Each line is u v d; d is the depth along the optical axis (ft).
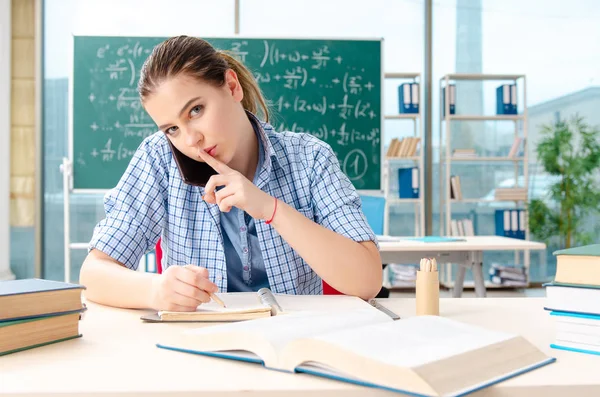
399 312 3.06
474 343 1.88
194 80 3.12
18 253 15.12
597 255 2.12
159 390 1.69
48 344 2.29
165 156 4.06
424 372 1.62
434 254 8.59
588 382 1.77
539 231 16.29
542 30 16.58
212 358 2.07
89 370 1.92
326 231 3.32
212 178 3.27
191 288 2.81
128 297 3.02
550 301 2.24
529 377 1.82
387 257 8.53
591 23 16.55
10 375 1.86
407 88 15.89
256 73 13.46
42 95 15.23
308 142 4.15
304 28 16.22
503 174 16.63
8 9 14.57
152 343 2.32
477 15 16.58
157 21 15.65
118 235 3.80
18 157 14.99
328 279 3.32
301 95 13.56
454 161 16.62
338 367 1.77
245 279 4.04
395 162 16.55
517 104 16.33
